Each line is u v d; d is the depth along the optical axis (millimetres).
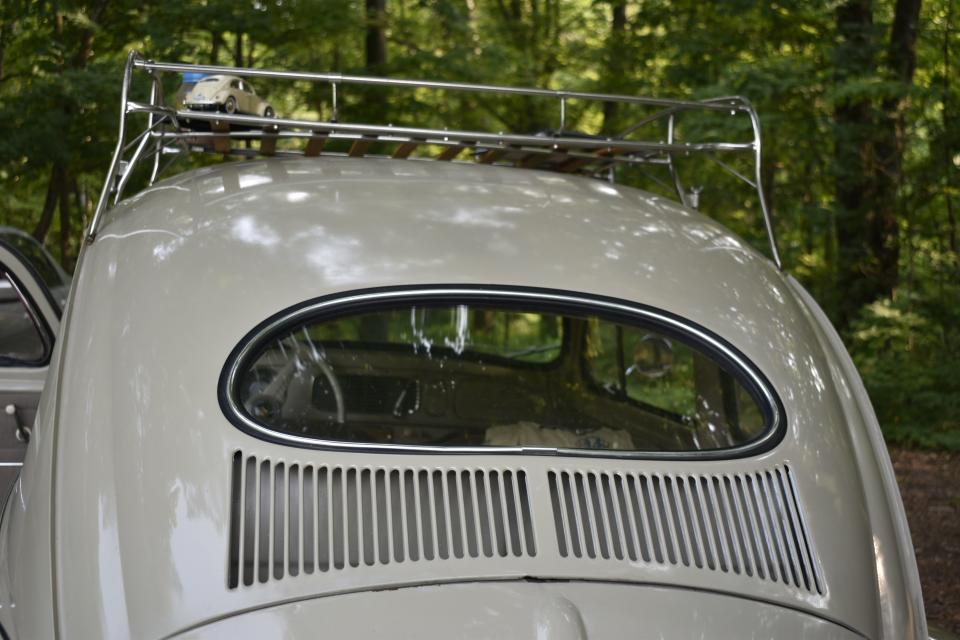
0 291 4414
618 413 2707
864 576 2465
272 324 2580
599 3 16344
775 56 13250
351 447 2400
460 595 2146
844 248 14750
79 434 2441
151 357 2521
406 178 3367
